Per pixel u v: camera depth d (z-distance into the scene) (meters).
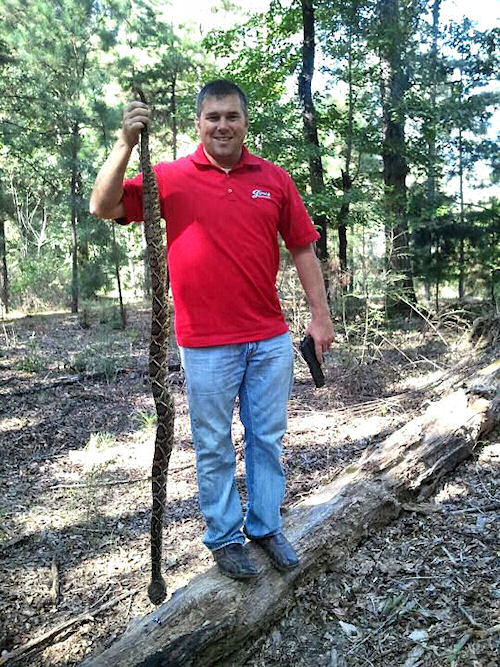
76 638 3.45
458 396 5.17
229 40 15.41
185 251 2.77
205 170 2.76
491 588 3.22
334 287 11.13
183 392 8.32
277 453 3.06
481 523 3.88
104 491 5.39
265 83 14.94
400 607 3.20
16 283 21.84
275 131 13.26
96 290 18.95
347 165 14.80
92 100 17.88
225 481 3.02
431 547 3.69
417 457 4.39
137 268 31.11
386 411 6.87
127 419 7.47
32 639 3.48
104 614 3.65
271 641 3.12
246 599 3.07
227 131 2.68
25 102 18.16
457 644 2.87
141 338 13.27
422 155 13.90
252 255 2.78
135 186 2.79
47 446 6.62
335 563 3.57
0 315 18.31
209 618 2.96
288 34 15.17
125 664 2.78
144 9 21.20
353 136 14.45
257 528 3.20
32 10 17.56
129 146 2.59
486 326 8.38
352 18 13.45
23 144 19.12
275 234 2.87
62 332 14.62
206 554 4.18
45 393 8.66
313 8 13.87
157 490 2.95
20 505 5.16
